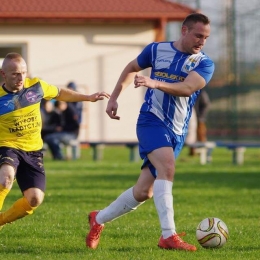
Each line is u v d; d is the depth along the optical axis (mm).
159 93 16078
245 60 59562
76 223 20453
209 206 25016
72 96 17188
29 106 16609
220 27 58375
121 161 46750
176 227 20047
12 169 16094
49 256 15383
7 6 56750
